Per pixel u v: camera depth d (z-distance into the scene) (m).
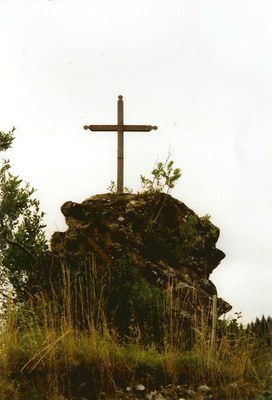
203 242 13.43
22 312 9.71
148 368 8.68
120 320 10.27
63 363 8.27
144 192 13.71
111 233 12.43
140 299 10.48
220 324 10.98
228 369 9.00
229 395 8.34
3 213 12.08
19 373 8.00
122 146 14.44
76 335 9.13
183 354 9.49
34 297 10.39
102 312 9.73
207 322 10.84
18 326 9.27
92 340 8.84
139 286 10.84
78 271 10.67
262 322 10.59
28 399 7.54
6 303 9.43
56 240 12.33
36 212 12.42
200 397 8.23
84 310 10.09
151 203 13.35
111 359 8.66
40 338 8.68
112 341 8.98
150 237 12.81
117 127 14.51
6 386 7.59
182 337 10.18
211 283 12.99
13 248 11.80
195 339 10.27
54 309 9.51
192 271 12.77
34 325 9.21
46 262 11.03
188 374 8.82
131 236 12.49
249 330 10.08
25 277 11.44
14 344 8.40
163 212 13.36
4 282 10.96
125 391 8.27
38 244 12.20
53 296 9.84
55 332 8.91
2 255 11.66
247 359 9.23
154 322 10.34
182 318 10.78
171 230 13.19
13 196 12.16
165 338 9.62
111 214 12.88
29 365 8.10
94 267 10.77
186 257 12.88
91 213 12.79
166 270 12.21
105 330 9.25
